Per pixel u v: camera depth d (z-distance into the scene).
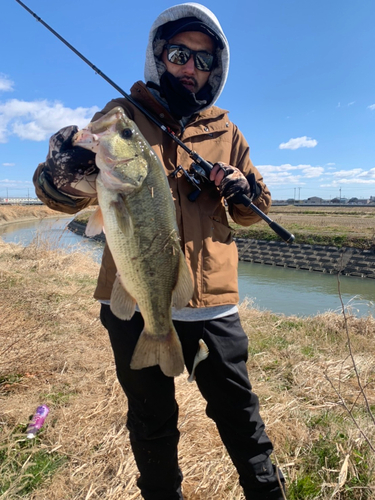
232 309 2.08
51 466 2.69
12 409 3.23
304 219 35.28
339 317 6.95
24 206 51.12
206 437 2.96
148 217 1.87
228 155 2.25
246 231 26.16
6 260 9.53
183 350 2.00
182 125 2.18
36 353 4.15
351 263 18.84
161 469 1.98
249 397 2.03
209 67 2.19
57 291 6.91
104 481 2.55
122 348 1.95
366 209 54.72
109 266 2.02
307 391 3.98
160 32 2.25
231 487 2.53
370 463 2.68
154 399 1.92
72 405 3.40
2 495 2.35
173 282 1.91
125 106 2.11
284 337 5.93
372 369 4.67
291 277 17.52
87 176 1.84
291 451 2.95
